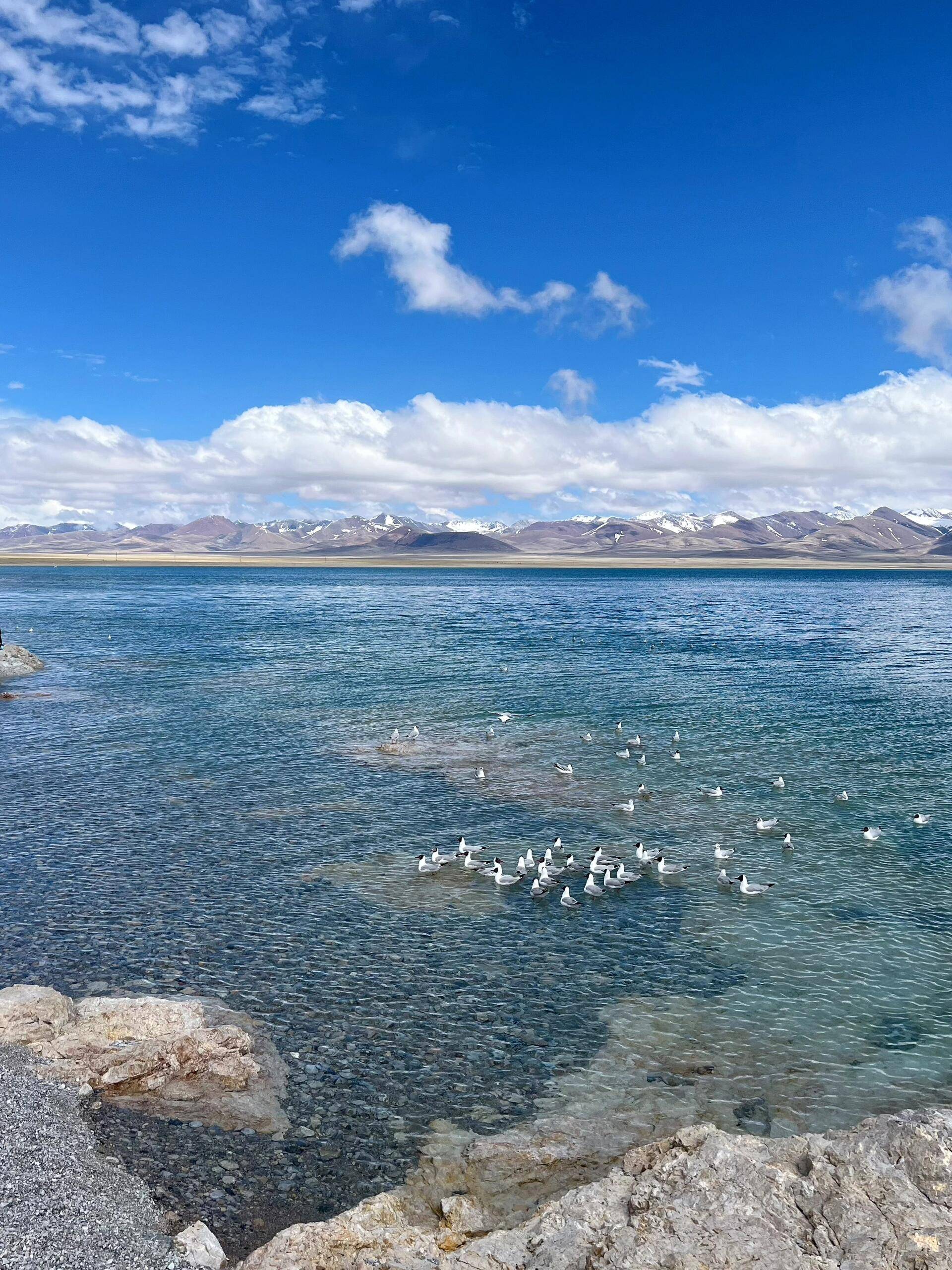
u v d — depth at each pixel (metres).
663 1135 20.28
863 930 31.66
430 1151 19.70
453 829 42.12
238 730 62.56
